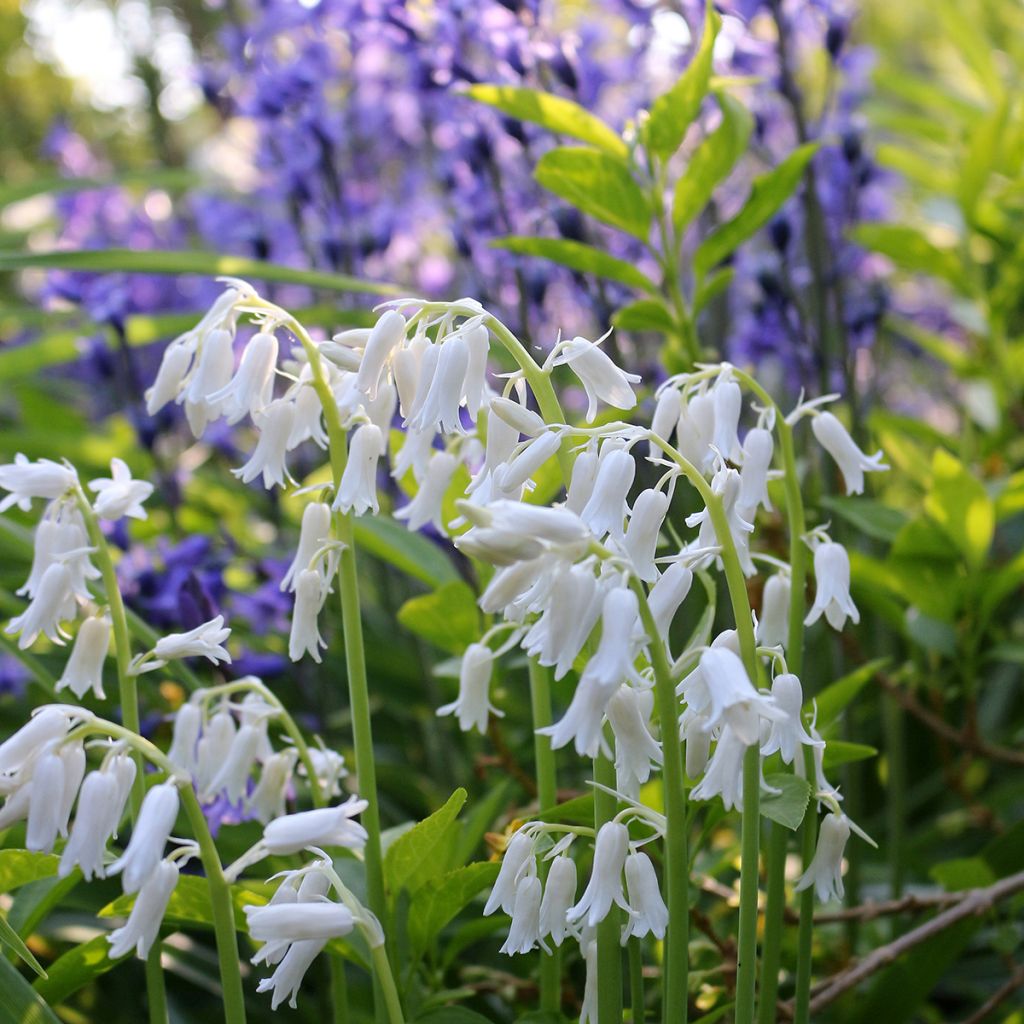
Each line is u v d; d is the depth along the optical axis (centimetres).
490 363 71
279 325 48
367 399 47
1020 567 60
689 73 57
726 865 56
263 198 92
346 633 49
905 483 90
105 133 167
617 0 76
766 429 49
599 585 43
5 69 236
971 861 56
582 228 67
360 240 80
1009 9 110
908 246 73
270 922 44
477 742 70
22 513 75
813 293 76
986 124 75
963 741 63
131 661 48
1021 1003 63
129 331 78
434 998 52
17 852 47
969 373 81
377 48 77
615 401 46
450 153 77
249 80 84
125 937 43
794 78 70
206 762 50
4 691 69
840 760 52
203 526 82
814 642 68
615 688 42
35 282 134
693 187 59
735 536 47
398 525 60
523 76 67
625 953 58
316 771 51
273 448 48
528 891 46
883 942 62
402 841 49
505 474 44
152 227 112
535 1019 50
